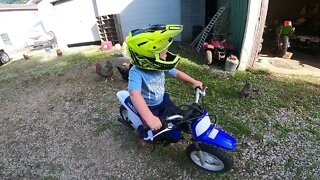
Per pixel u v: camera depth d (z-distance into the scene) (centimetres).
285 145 310
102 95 497
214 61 654
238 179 262
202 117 226
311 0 1045
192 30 1009
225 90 467
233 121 363
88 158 317
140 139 309
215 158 249
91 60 806
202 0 982
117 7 1067
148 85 225
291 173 266
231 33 675
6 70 859
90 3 1132
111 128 374
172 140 263
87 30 1202
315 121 358
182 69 603
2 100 546
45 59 963
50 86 595
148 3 1024
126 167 294
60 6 1200
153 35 179
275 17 1130
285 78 524
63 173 296
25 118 446
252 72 564
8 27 1398
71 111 447
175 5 1002
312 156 289
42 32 1459
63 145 350
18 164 321
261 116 377
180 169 281
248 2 509
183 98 447
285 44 667
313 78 519
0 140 383
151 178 274
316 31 860
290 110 391
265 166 277
